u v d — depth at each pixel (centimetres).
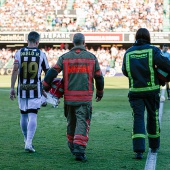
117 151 1139
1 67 6962
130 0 7338
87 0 7381
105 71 6775
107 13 7231
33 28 7156
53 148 1180
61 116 1952
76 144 1011
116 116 1948
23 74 1115
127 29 7062
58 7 7319
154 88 1043
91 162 1002
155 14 7169
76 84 1030
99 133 1451
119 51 6994
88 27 7100
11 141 1294
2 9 7325
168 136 1395
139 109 1052
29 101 1113
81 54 1041
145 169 930
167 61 1020
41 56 1124
